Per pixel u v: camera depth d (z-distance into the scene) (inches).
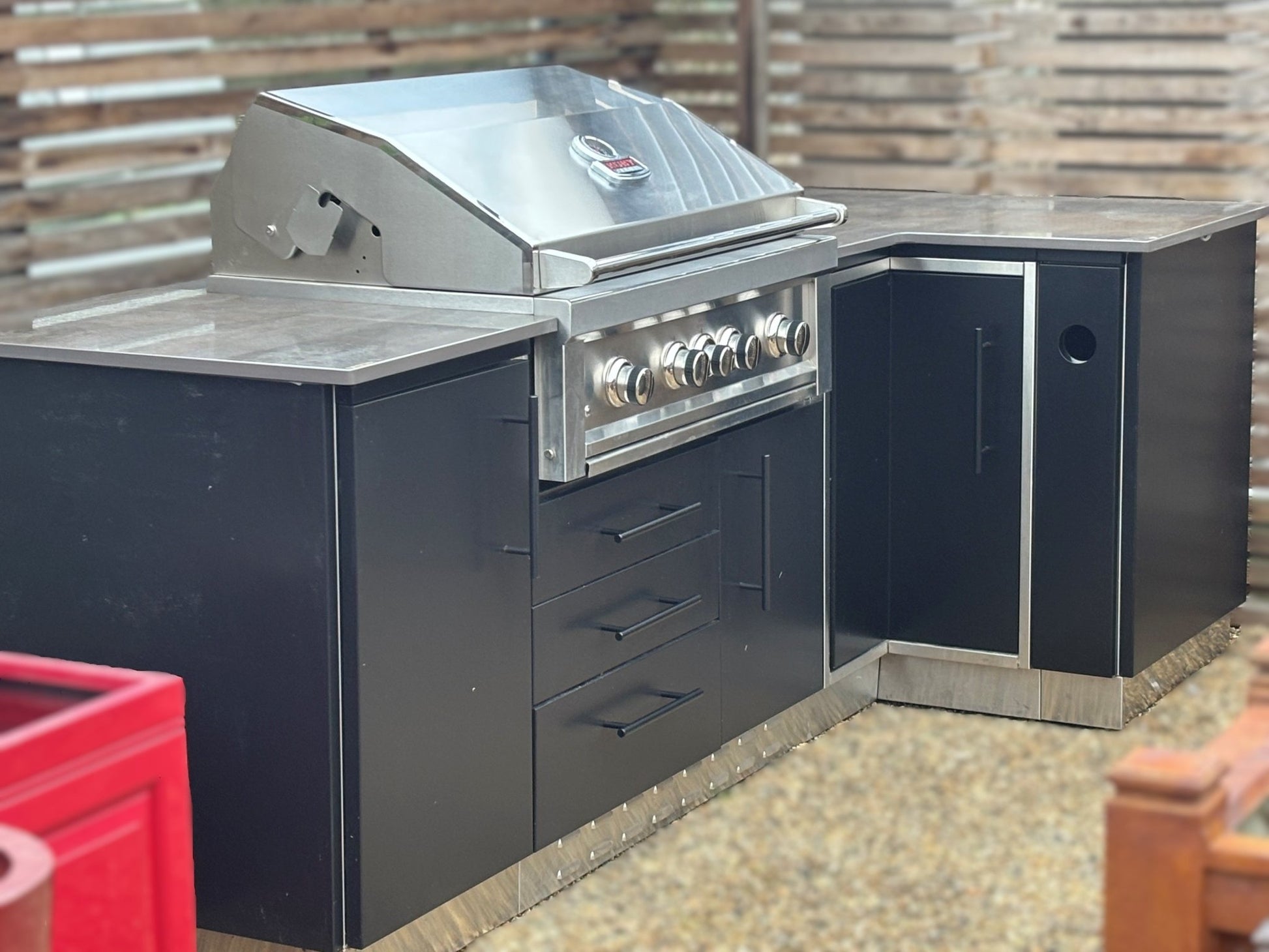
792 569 138.9
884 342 148.2
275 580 98.3
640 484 120.4
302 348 100.0
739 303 126.3
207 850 103.3
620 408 114.3
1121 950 59.5
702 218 125.2
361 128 114.3
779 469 135.7
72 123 154.7
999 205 162.9
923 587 151.9
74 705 85.7
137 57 158.7
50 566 105.2
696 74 212.5
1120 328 140.9
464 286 112.2
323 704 98.1
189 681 102.0
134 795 82.0
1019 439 145.8
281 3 170.9
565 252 111.7
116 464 102.0
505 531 108.0
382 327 106.4
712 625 129.6
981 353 145.1
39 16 149.3
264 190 118.3
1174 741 151.2
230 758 101.5
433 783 104.6
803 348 133.3
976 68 197.8
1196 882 58.2
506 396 107.2
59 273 156.4
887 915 132.3
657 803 128.2
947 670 153.9
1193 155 185.3
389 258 114.6
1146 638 147.6
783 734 143.0
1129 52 186.9
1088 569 145.3
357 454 96.3
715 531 129.0
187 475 99.9
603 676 118.5
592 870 121.8
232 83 170.1
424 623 102.4
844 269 140.9
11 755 75.5
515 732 110.8
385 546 99.0
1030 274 142.9
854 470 145.6
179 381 99.3
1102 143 189.8
